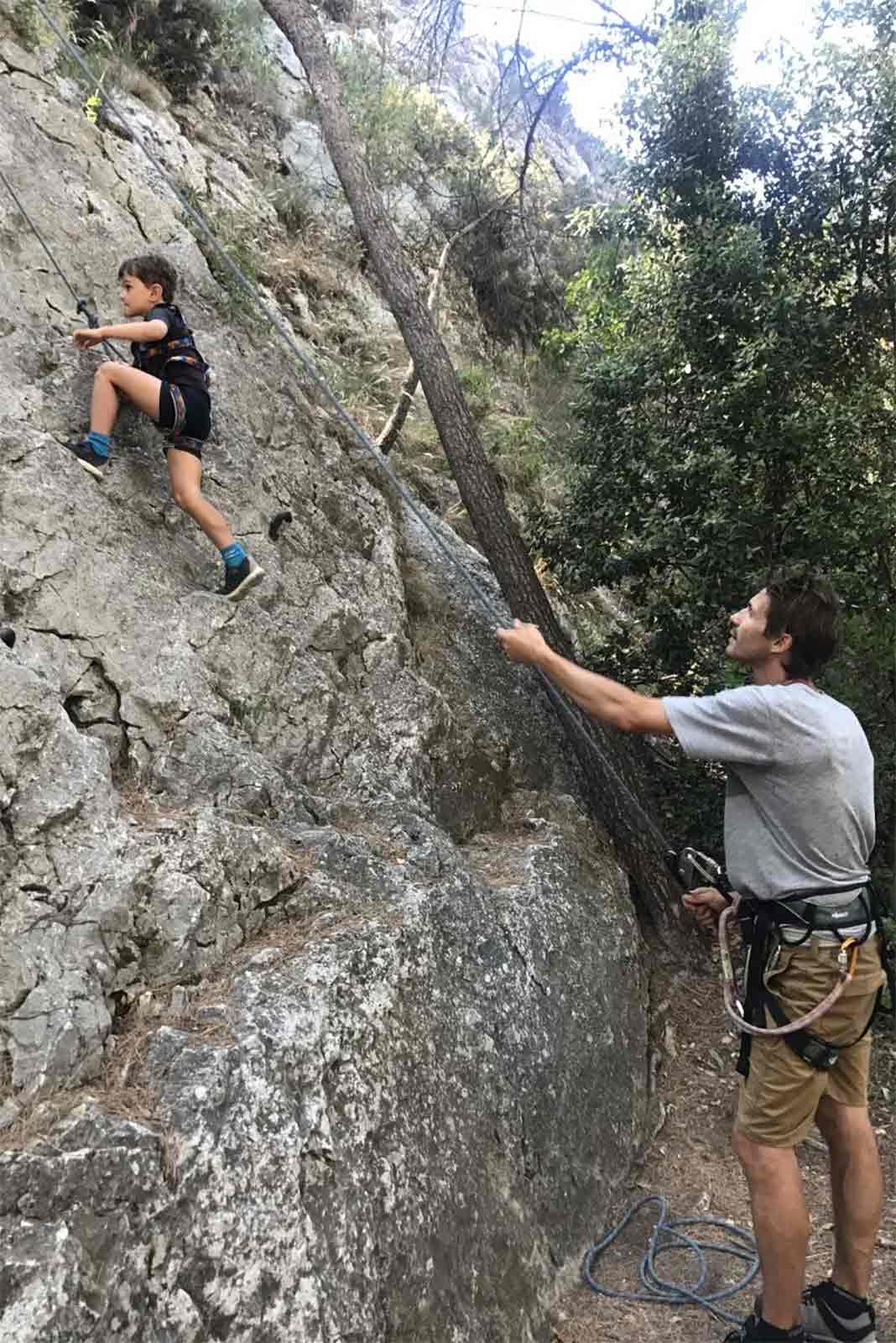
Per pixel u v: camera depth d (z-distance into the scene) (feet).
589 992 13.19
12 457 11.73
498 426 27.96
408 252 31.78
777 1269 8.21
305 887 10.63
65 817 9.10
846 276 18.38
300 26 21.12
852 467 17.06
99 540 12.10
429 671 16.81
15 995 7.89
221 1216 7.45
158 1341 6.73
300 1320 7.56
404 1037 9.95
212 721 11.68
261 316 19.17
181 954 9.07
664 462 18.35
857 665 17.52
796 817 8.18
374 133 33.01
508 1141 10.55
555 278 35.60
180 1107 7.77
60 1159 6.88
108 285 15.51
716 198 18.26
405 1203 8.92
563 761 17.88
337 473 18.01
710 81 18.16
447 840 12.87
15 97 16.70
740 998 8.93
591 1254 10.76
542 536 20.88
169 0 28.14
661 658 20.13
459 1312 8.88
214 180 26.07
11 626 10.59
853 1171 8.79
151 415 12.64
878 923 8.63
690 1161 12.69
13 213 14.61
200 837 9.93
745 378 16.90
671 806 19.58
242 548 13.53
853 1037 8.31
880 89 17.22
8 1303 6.10
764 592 8.85
